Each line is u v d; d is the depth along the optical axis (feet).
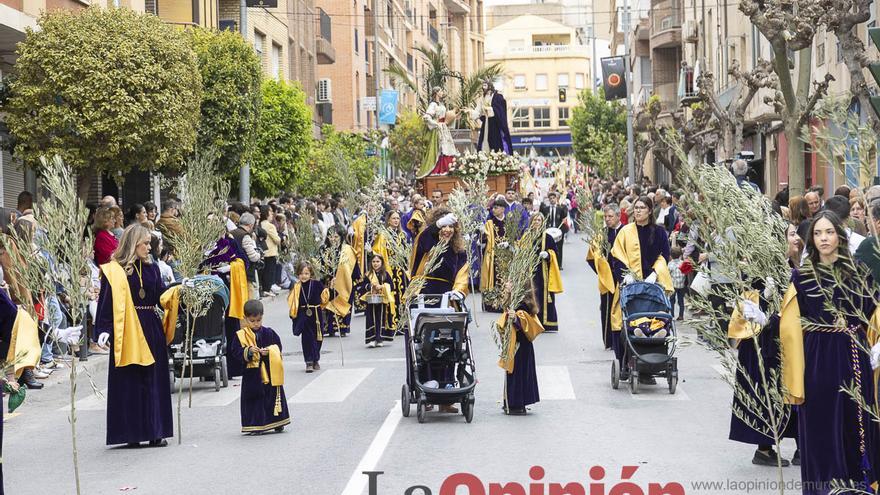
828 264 23.54
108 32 70.08
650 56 228.63
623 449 33.17
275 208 91.56
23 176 81.51
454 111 109.50
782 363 25.35
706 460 31.58
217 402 44.45
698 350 53.98
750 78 85.40
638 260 47.14
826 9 56.80
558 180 183.01
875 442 24.90
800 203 38.24
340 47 205.16
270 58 144.46
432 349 37.88
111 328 35.37
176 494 29.35
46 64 68.49
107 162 71.00
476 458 32.40
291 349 60.13
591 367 49.90
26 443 37.58
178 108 71.97
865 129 22.58
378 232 68.08
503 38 491.72
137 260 36.29
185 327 46.14
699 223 26.30
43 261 28.71
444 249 42.06
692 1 175.73
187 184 44.37
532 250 39.04
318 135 178.29
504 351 38.63
